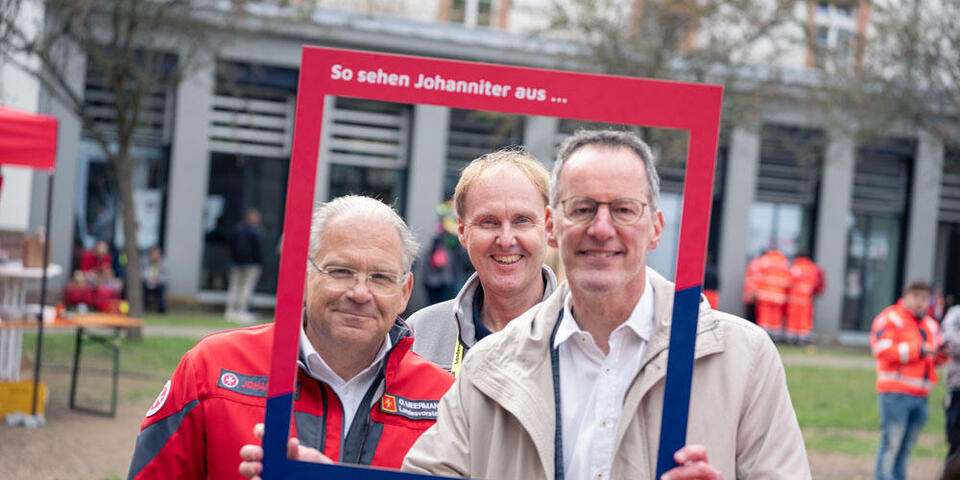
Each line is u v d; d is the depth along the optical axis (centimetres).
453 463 262
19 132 896
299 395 283
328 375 285
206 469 296
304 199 252
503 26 2119
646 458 248
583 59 1540
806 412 1329
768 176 2286
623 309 252
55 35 1362
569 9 1538
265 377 295
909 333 859
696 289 243
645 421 250
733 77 1562
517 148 337
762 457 249
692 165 242
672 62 1529
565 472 255
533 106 248
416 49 2100
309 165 253
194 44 1497
